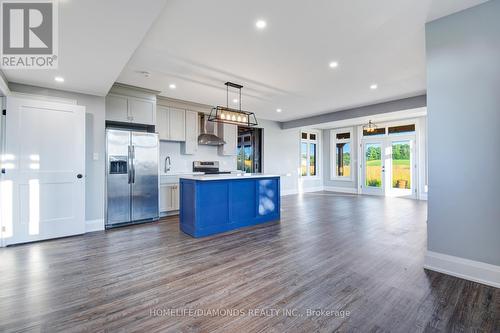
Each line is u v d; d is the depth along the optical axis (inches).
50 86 144.3
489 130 85.4
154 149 185.2
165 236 146.6
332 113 268.8
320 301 76.9
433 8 89.7
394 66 143.6
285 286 86.2
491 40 84.8
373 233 149.6
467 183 89.7
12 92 134.9
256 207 173.8
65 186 144.3
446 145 94.0
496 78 84.0
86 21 83.5
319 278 92.0
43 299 78.0
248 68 145.3
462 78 90.4
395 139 308.3
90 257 113.0
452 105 92.4
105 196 164.6
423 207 235.5
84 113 150.6
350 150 358.0
